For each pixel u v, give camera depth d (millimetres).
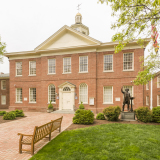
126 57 16609
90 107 16906
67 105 17953
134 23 6031
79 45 17328
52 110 17859
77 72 17766
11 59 20891
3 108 24469
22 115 14359
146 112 10609
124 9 6176
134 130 8164
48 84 18844
